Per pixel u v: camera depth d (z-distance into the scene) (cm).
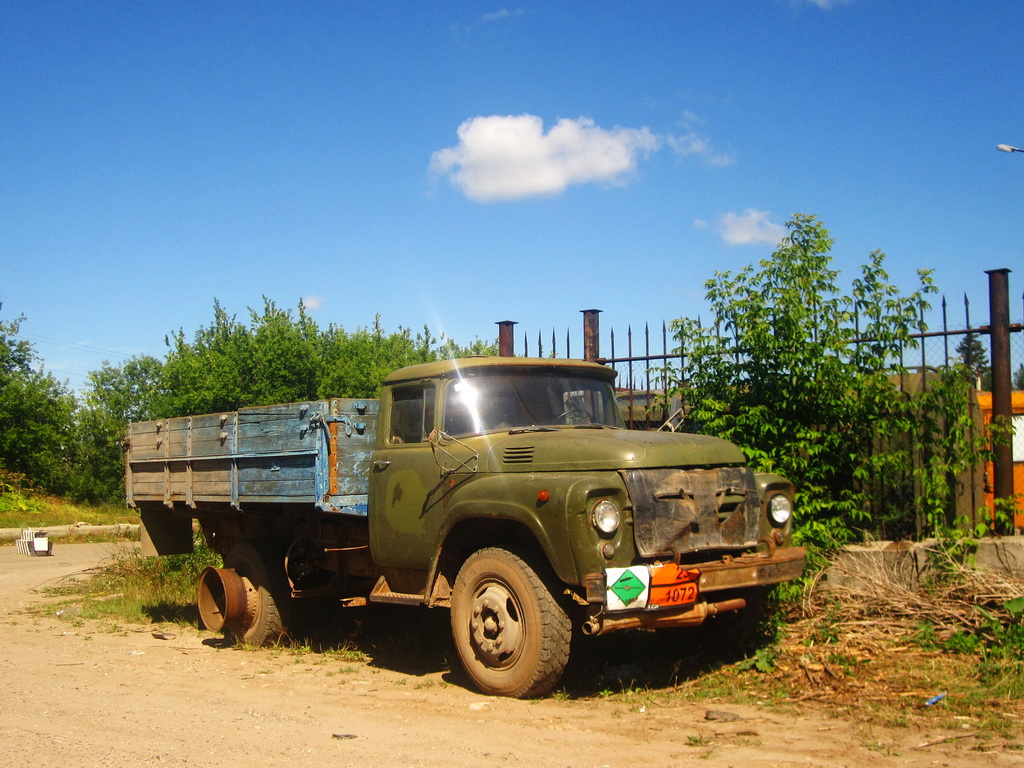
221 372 2166
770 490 623
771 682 587
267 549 842
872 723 493
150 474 1002
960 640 629
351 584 812
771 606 684
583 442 584
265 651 806
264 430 802
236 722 536
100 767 442
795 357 802
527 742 478
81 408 3931
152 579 1216
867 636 662
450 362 680
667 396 889
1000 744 451
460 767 437
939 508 777
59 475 3503
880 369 803
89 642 873
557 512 546
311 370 2208
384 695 609
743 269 852
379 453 719
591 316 1011
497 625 586
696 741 467
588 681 619
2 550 2159
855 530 822
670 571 539
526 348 1016
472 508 603
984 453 782
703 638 671
